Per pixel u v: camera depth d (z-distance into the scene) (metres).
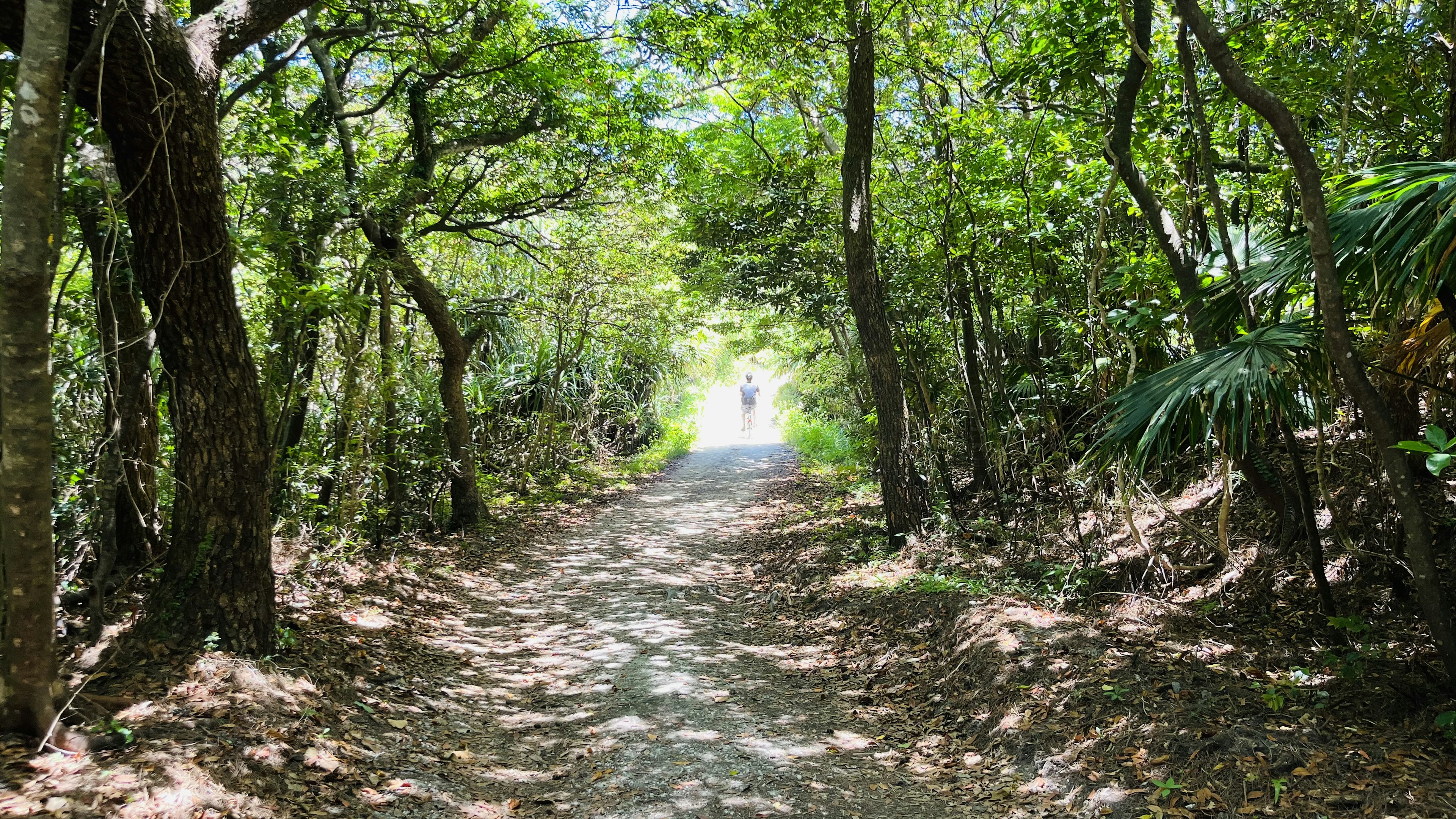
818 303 10.15
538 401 15.05
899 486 7.84
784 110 11.34
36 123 2.83
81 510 5.19
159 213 4.11
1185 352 6.30
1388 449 3.25
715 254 11.59
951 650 5.13
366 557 7.71
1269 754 3.24
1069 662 4.34
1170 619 4.93
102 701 3.56
